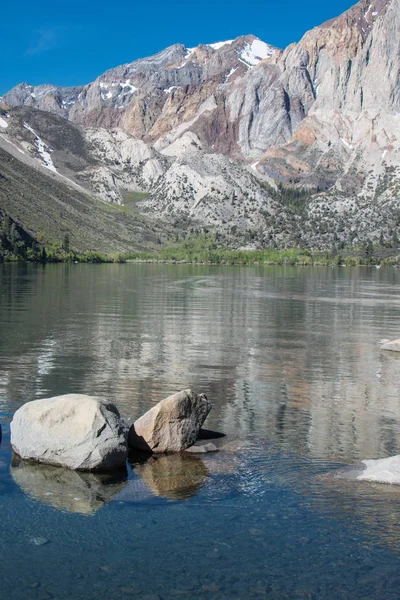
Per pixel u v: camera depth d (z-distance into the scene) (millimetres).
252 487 11969
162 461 13469
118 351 28344
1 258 158000
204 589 8672
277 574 9016
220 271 143750
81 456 12789
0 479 12242
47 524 10422
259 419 16938
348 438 15195
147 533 10156
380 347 30812
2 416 16578
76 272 115250
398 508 11016
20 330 34906
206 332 35938
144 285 81875
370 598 8492
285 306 54781
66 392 19797
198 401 14633
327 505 11125
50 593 8539
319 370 24562
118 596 8492
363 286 90812
